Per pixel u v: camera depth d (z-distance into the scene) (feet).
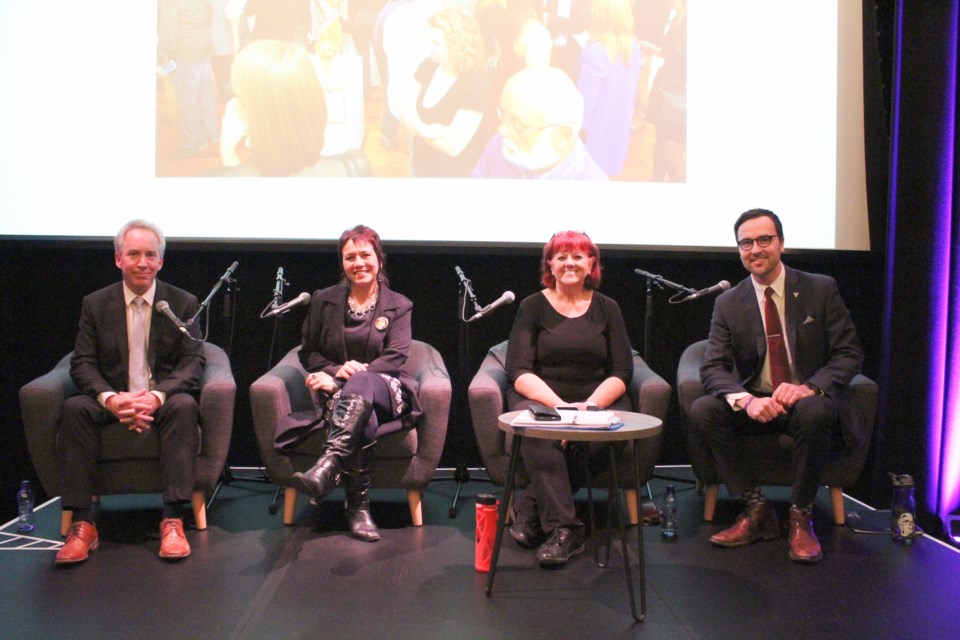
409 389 9.95
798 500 9.21
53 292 12.47
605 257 12.09
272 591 7.98
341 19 11.88
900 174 11.10
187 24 11.85
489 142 11.93
